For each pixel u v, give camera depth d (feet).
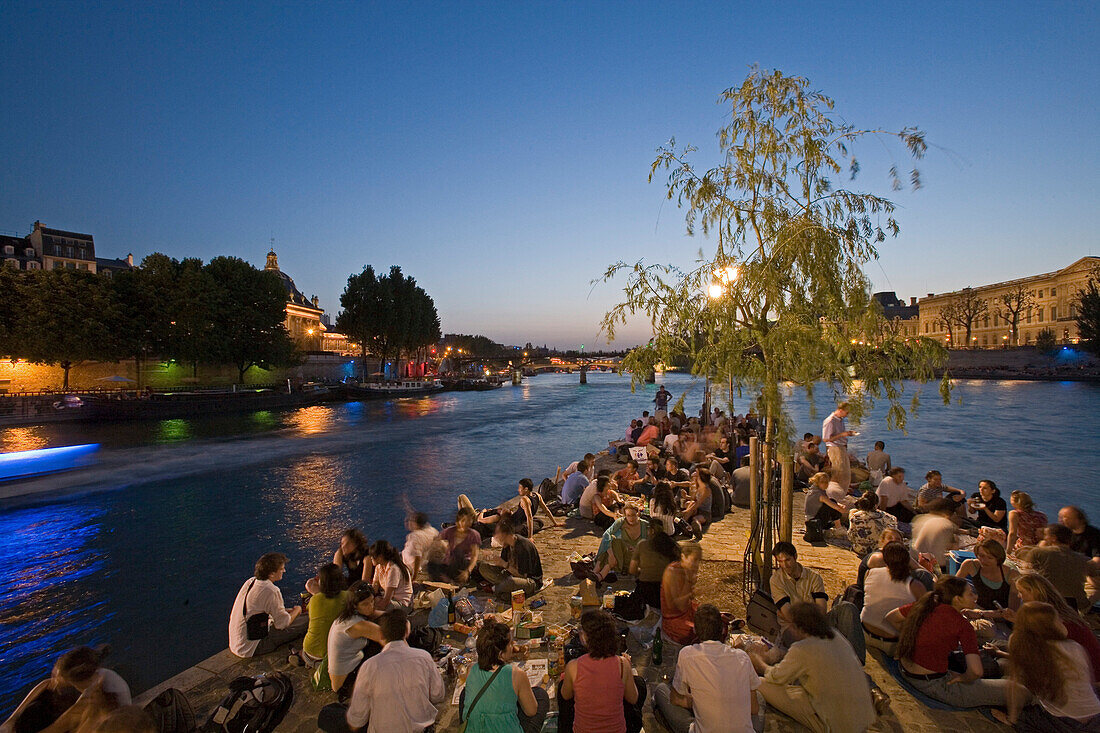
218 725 13.96
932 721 14.64
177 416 152.56
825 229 18.08
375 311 266.57
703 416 68.49
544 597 23.56
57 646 29.94
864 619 17.97
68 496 66.69
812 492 32.91
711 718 12.11
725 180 21.36
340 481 75.51
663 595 18.74
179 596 36.70
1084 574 18.83
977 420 128.77
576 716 12.39
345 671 15.84
